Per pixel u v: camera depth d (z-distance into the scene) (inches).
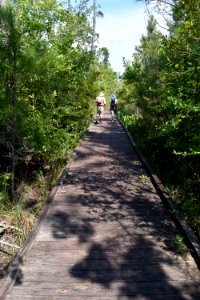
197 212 221.9
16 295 142.2
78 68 429.4
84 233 204.1
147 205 252.2
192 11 187.5
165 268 163.2
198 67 204.4
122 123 824.9
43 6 313.3
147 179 322.7
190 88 213.6
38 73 258.1
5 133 272.8
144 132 509.0
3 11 236.5
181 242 183.9
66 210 244.1
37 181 311.0
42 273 159.0
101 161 407.2
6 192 255.8
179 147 259.6
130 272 159.9
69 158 403.2
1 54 237.5
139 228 210.5
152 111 398.3
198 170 261.1
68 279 154.2
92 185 306.0
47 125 295.1
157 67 385.7
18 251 176.7
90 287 147.9
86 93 522.3
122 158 424.5
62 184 309.9
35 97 304.2
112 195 276.8
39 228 211.2
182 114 214.5
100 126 807.7
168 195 259.0
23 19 286.5
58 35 369.4
